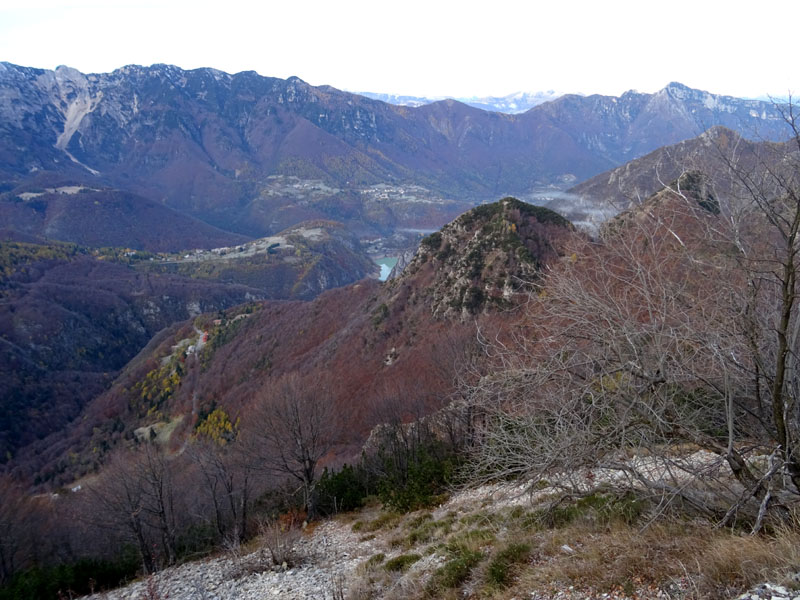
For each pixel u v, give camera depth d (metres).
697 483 7.88
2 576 23.95
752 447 7.02
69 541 28.44
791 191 5.77
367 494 27.97
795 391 6.60
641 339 7.12
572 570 7.04
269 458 27.69
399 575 11.17
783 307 5.92
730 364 6.68
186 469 34.12
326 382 58.31
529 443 8.00
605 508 9.01
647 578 6.13
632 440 7.29
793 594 4.60
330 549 17.66
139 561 23.06
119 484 25.52
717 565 5.66
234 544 20.42
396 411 36.44
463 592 8.41
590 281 7.73
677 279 7.47
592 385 7.42
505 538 9.93
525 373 7.62
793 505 6.47
